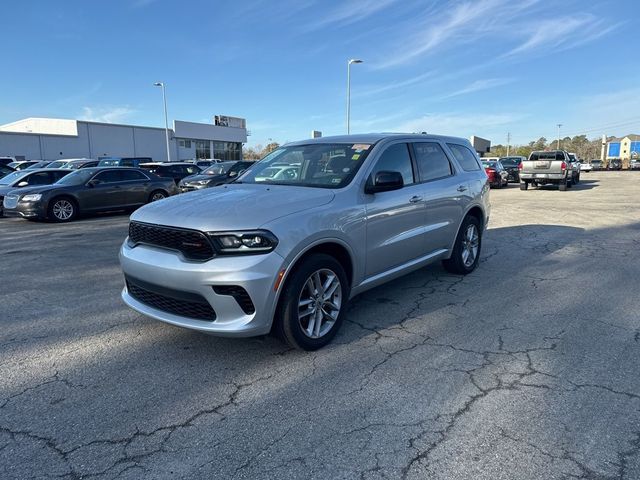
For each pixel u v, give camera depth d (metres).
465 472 2.37
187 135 61.94
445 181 5.50
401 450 2.55
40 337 4.17
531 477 2.32
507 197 18.34
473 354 3.75
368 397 3.11
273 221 3.42
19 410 2.97
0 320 4.63
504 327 4.33
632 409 2.92
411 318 4.57
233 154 70.56
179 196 4.26
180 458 2.51
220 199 3.87
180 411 2.96
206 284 3.29
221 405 3.03
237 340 4.05
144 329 4.34
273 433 2.72
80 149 50.94
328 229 3.72
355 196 4.12
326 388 3.23
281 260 3.37
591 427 2.73
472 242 6.27
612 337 4.07
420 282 5.86
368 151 4.57
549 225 10.68
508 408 2.95
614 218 11.71
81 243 9.13
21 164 26.52
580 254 7.51
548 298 5.20
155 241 3.64
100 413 2.94
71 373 3.47
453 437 2.65
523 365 3.54
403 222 4.68
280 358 3.70
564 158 21.91
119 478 2.35
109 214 14.57
